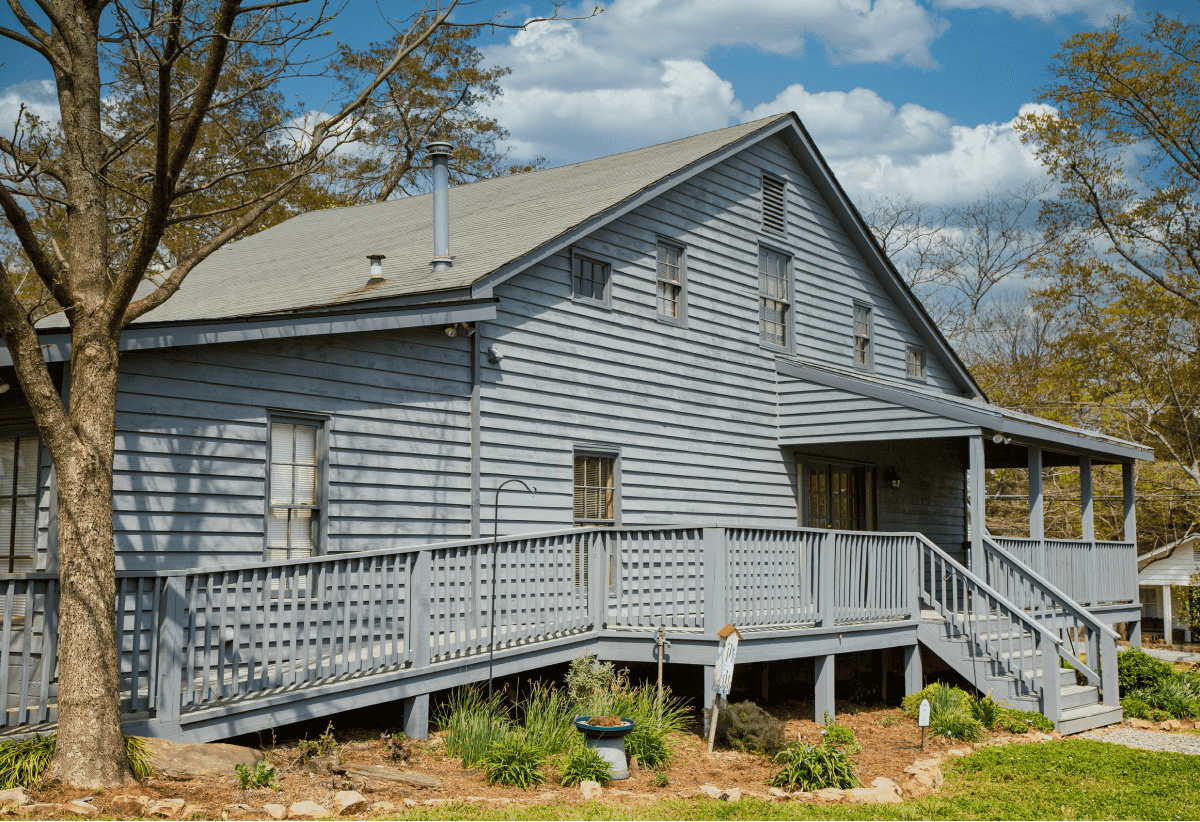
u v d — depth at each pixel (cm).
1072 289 3153
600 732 834
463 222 1542
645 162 1633
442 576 1088
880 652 1509
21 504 934
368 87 862
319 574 838
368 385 1067
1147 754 1031
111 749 657
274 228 2045
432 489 1121
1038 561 1534
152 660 736
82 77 743
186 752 712
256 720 777
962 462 2077
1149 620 3008
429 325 1097
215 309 1183
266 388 972
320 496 1012
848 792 816
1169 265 3041
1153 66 2789
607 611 1117
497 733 882
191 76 1806
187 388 908
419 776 780
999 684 1257
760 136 1648
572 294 1316
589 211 1329
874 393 1512
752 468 1579
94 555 669
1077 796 841
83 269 717
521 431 1224
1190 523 3109
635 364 1401
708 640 1048
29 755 655
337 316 992
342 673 842
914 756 1012
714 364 1538
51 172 736
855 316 1895
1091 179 2966
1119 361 3186
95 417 687
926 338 2069
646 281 1438
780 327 1709
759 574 1116
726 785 854
